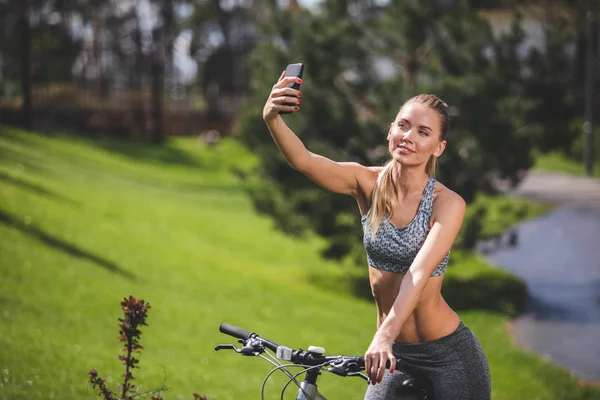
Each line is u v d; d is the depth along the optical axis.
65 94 44.84
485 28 16.03
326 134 15.20
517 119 15.89
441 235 3.28
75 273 11.82
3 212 14.41
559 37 17.44
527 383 10.38
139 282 12.95
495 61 16.08
